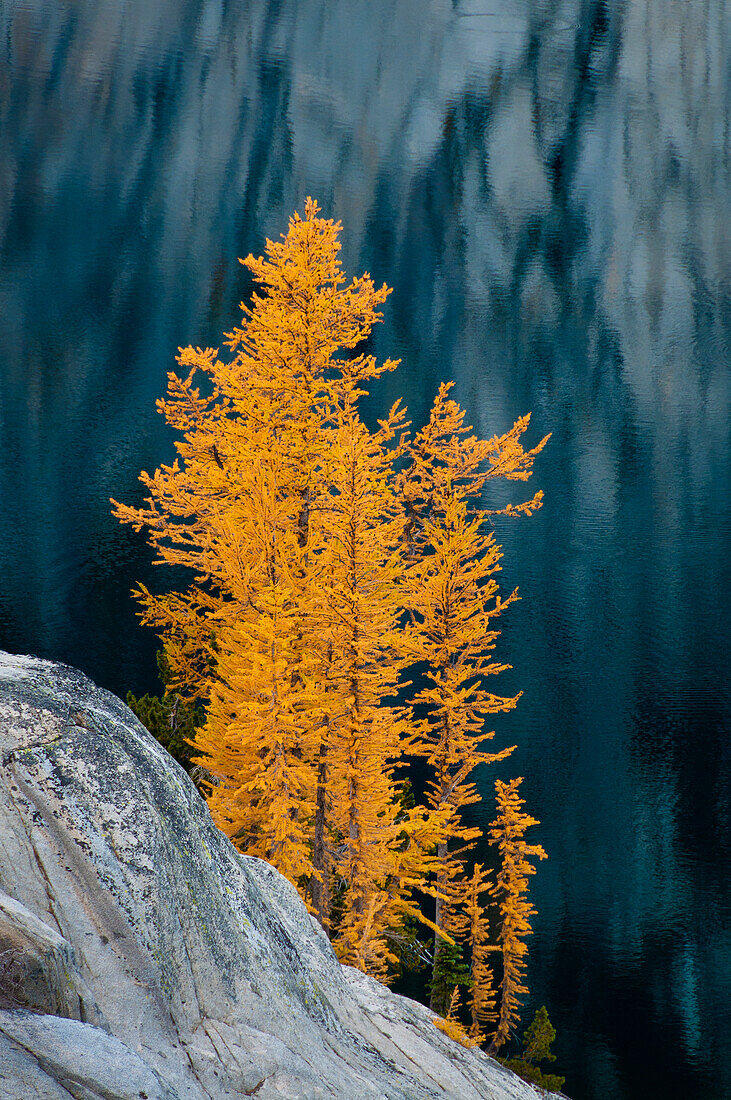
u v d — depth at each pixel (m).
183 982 6.39
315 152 148.50
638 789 48.16
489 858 40.72
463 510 24.31
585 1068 31.06
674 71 152.25
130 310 120.81
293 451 20.03
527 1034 26.14
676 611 69.12
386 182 148.00
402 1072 9.48
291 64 156.62
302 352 20.39
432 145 148.88
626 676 60.25
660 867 42.22
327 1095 6.82
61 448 88.38
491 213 141.75
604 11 155.88
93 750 6.63
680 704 56.78
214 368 22.28
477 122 150.00
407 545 26.42
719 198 140.50
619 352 123.25
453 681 23.91
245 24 157.88
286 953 9.03
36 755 6.28
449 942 23.16
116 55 154.12
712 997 34.66
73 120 144.00
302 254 19.97
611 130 147.62
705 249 135.25
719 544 81.69
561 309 129.00
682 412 111.06
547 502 87.31
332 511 20.73
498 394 111.69
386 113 153.12
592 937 37.56
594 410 110.31
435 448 26.31
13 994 4.62
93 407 98.75
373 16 157.38
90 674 54.34
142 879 6.26
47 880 5.70
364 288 20.86
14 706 6.46
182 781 7.89
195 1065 5.86
